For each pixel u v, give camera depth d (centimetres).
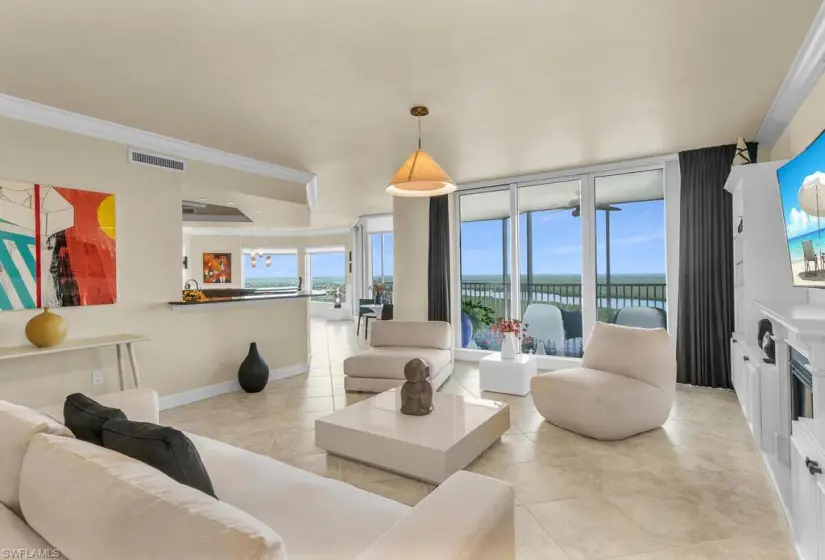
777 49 257
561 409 329
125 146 388
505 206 604
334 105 335
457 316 649
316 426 288
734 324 434
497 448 302
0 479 122
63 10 214
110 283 377
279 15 220
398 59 265
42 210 338
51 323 317
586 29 235
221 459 194
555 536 203
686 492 241
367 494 165
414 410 294
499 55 262
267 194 523
